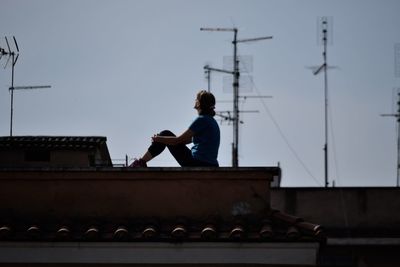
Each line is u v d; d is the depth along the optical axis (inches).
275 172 843.4
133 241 796.6
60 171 856.3
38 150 1435.8
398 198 1405.0
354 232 1391.5
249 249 793.6
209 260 794.8
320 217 1403.8
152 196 847.7
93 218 847.7
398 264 1311.5
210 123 893.2
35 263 804.0
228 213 839.1
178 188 847.1
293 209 1409.9
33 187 859.4
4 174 859.4
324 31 1683.1
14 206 856.9
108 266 799.7
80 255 801.6
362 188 1408.7
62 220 847.7
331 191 1412.4
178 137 884.6
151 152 896.9
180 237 792.9
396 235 1384.1
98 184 855.7
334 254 1307.8
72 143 1437.0
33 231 805.9
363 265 1305.4
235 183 844.6
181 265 796.6
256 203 839.7
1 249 805.2
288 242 789.9
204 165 884.6
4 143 1440.7
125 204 848.9
